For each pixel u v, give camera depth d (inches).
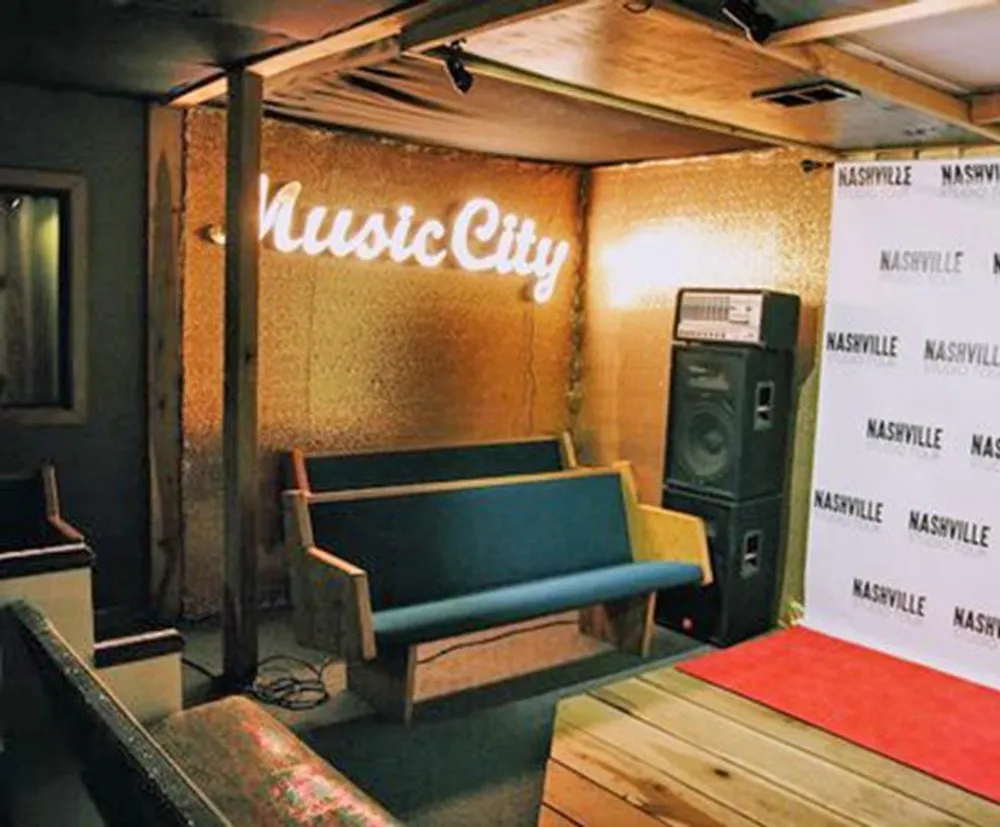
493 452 198.8
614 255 213.6
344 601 127.3
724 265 190.1
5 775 83.6
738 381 164.9
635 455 211.2
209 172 165.5
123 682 89.0
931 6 88.0
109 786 57.7
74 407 156.3
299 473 172.9
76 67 134.2
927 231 152.9
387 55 119.3
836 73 108.8
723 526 167.6
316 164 177.5
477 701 142.3
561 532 165.5
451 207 197.3
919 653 156.5
